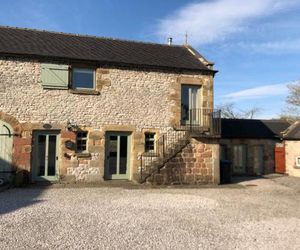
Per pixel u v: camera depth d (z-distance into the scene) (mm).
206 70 17391
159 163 15750
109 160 16141
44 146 15266
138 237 7289
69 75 15555
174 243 6988
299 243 7254
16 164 14719
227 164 17875
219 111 16953
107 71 16109
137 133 16359
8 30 17250
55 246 6523
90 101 15812
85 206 10188
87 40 18281
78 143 15703
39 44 16297
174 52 19188
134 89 16438
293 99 36000
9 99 14758
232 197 12938
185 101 17406
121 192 13195
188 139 16312
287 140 22641
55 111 15289
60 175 15273
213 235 7676
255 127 23875
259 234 7875
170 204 11047
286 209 10859
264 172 22875
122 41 19266
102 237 7188
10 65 14820
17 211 9219
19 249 6297
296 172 21578
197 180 16359
